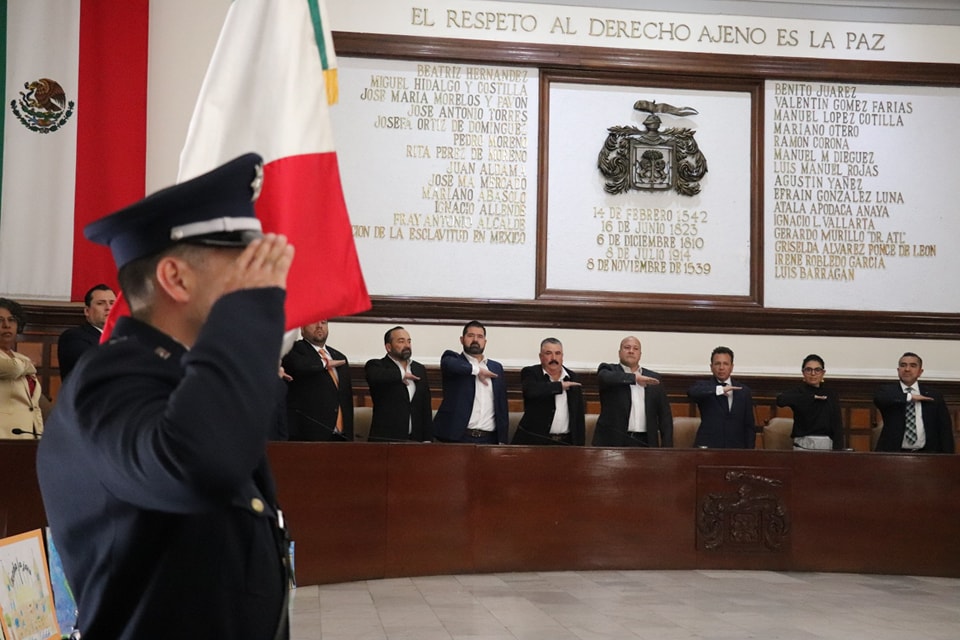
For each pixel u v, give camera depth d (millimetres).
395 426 8398
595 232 11234
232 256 1543
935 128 11656
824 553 8523
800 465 8539
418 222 10984
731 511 8422
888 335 11422
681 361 11172
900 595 7453
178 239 1523
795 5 11461
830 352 11352
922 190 11617
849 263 11492
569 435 8898
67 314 9992
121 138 10281
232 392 1310
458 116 11109
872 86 11602
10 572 3010
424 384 8727
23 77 10141
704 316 11172
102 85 10289
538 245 11117
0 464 5098
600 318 11078
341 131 10930
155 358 1448
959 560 8570
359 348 10703
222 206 1554
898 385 9766
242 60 2742
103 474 1358
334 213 2678
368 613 6203
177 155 10508
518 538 8047
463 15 11078
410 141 11023
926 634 5969
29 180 10070
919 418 9641
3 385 6434
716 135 11438
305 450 7156
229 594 1478
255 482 1655
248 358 1341
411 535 7695
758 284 11352
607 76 11297
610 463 8266
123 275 1562
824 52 11500
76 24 10281
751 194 11438
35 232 10031
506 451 8070
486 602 6672
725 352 9359
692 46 11367
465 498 7922
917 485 8617
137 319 1548
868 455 8609
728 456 8445
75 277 10039
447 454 7875
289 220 2648
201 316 1532
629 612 6426
